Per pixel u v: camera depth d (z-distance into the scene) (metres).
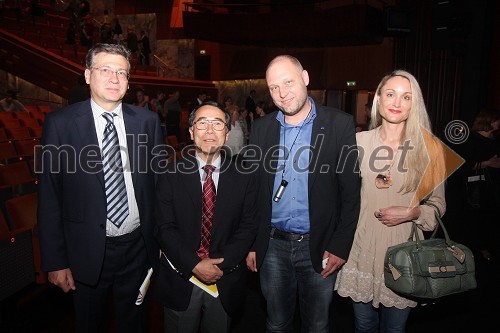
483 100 8.25
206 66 16.69
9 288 2.20
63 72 12.09
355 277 2.12
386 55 12.55
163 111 10.87
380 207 2.04
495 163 3.81
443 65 9.77
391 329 2.08
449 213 4.73
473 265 1.90
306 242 2.09
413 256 1.87
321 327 2.15
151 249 2.08
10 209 2.83
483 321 2.99
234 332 2.83
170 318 2.07
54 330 2.68
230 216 1.99
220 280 1.98
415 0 10.43
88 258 1.90
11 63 12.55
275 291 2.18
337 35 11.09
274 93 1.99
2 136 7.11
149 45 16.83
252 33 12.16
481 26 8.13
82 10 13.88
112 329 2.51
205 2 15.28
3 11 13.72
